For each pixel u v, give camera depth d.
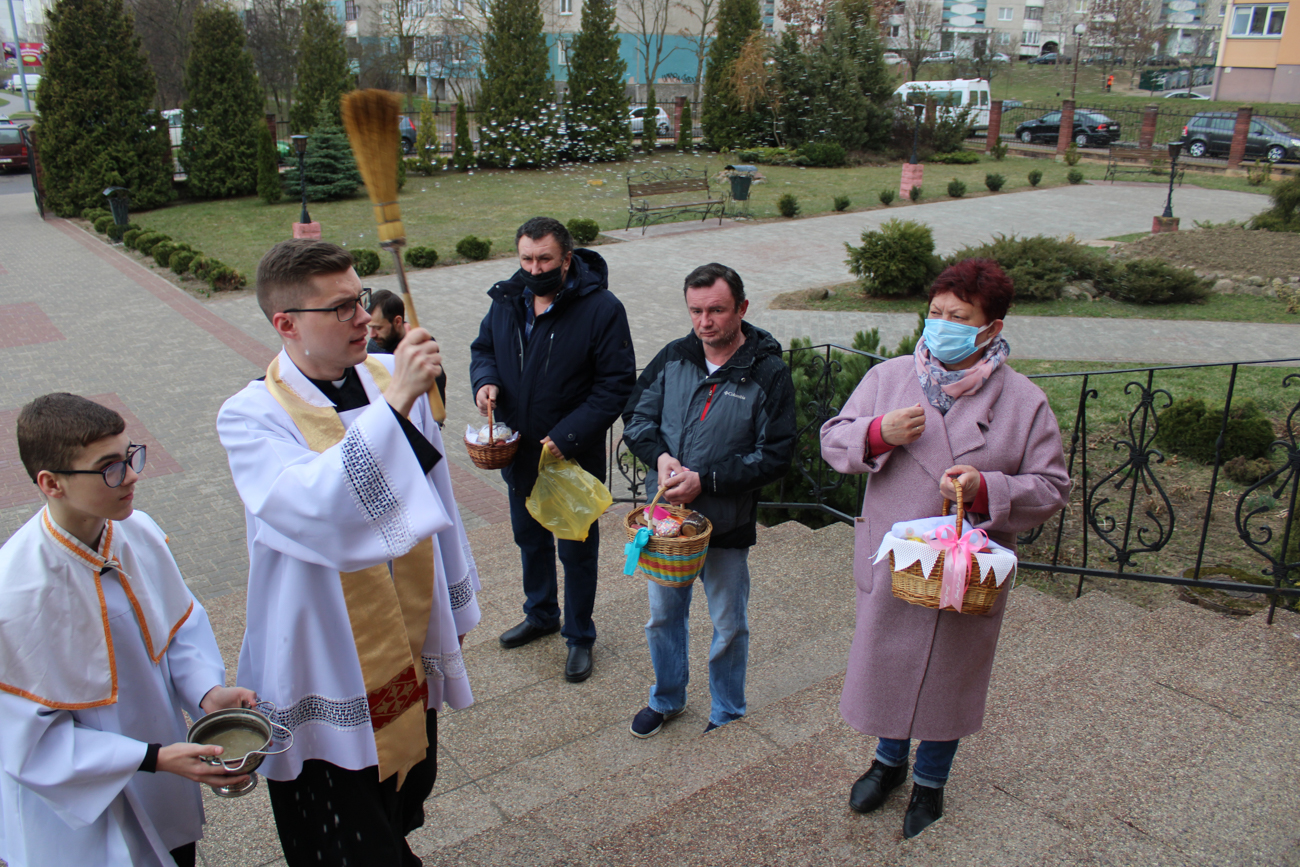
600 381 3.75
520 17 27.44
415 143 28.98
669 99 41.81
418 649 2.18
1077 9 62.88
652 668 4.05
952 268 2.40
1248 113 27.47
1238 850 2.28
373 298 4.98
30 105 39.72
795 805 2.62
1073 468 7.21
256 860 2.87
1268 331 11.88
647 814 2.77
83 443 1.73
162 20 31.61
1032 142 34.38
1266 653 3.30
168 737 2.05
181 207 22.59
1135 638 3.54
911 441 2.42
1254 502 6.38
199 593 6.05
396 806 2.22
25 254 17.88
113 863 1.88
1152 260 13.57
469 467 8.38
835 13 30.34
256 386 2.00
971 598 2.22
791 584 4.80
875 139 30.88
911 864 2.30
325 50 24.30
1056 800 2.51
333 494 1.77
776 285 15.30
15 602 1.75
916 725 2.44
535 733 3.57
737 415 3.11
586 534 3.66
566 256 3.70
